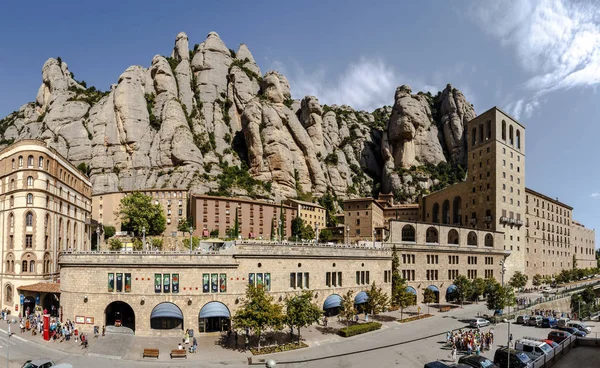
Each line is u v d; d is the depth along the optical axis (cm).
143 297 5762
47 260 7888
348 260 7375
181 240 12506
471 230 10725
